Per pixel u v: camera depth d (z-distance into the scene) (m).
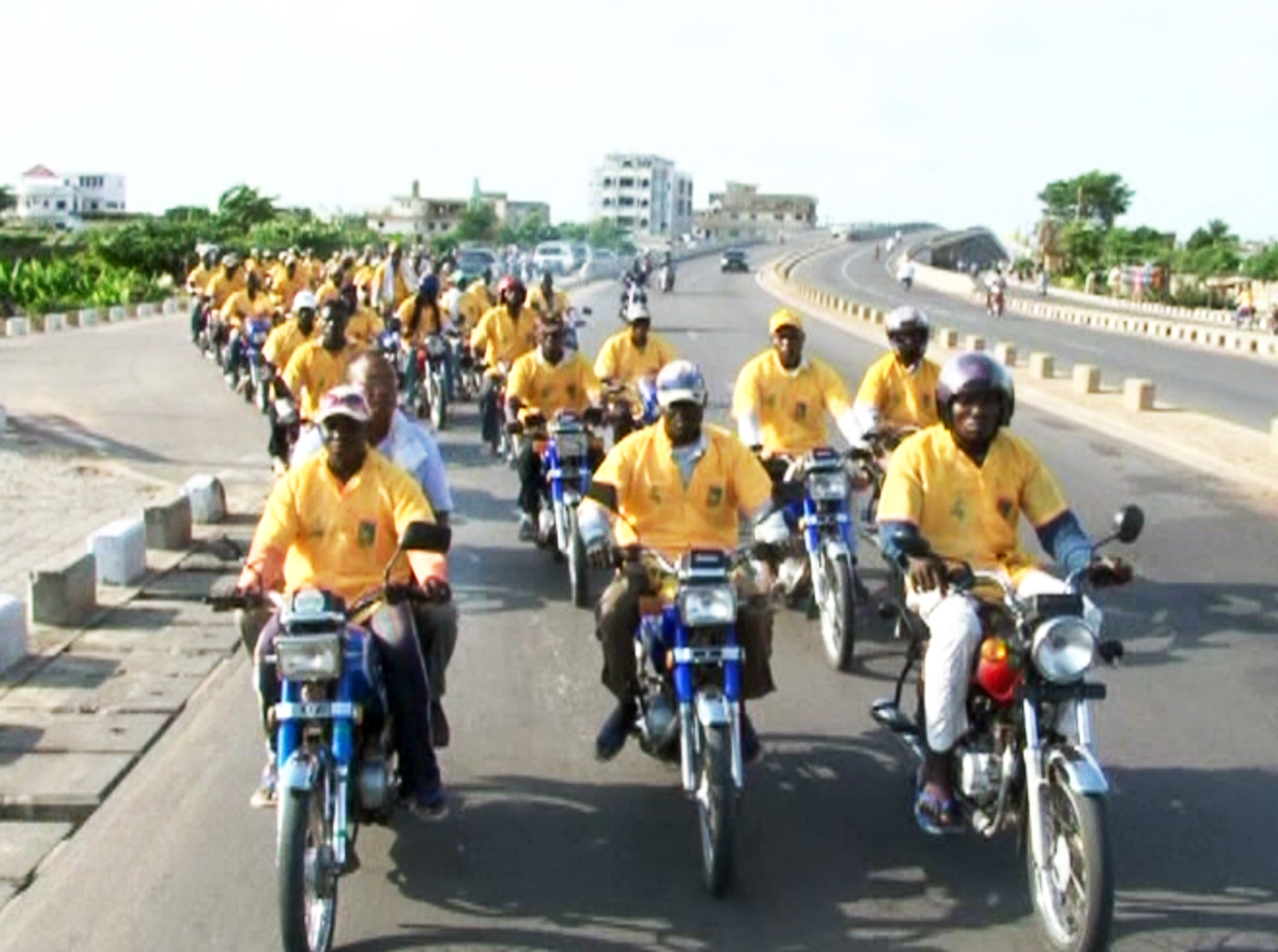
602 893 5.43
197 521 11.66
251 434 17.62
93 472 14.68
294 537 5.78
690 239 144.38
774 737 7.11
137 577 9.84
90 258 54.53
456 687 7.85
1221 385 28.38
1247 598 9.87
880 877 5.57
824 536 8.43
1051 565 10.57
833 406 9.70
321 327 12.25
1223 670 8.25
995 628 5.30
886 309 53.84
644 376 12.75
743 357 29.81
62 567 8.79
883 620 9.02
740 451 6.41
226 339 23.12
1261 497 13.73
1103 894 4.60
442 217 141.38
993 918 5.22
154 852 5.76
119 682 7.73
